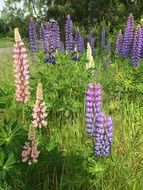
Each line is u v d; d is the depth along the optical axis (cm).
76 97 163
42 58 197
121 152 116
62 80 160
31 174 103
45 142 111
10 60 331
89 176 103
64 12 478
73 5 487
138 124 140
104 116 99
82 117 143
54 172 102
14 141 96
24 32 525
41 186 103
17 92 119
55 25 218
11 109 137
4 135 97
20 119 136
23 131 98
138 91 176
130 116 149
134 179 102
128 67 239
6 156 94
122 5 444
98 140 100
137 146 120
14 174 97
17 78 118
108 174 104
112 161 104
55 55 180
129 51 271
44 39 210
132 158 113
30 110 138
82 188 102
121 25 411
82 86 162
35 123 107
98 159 103
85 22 479
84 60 189
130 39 270
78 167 103
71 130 129
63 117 148
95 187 102
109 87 182
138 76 191
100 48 325
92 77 181
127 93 180
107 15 455
